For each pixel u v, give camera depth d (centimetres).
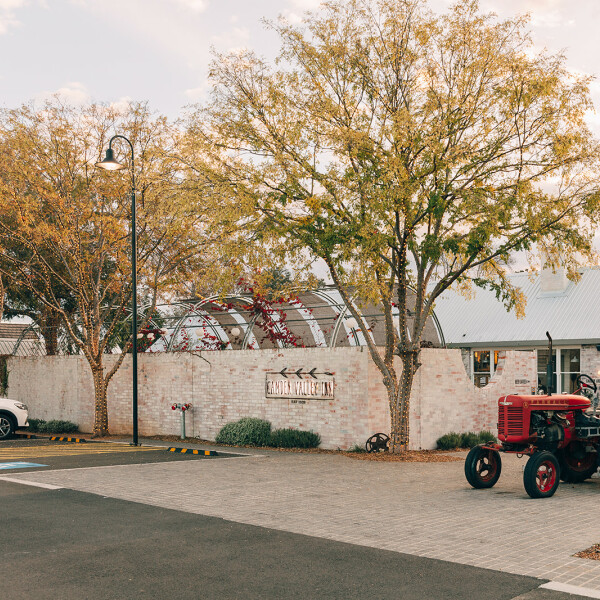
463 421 1834
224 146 1488
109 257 2314
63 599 550
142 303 2238
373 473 1268
